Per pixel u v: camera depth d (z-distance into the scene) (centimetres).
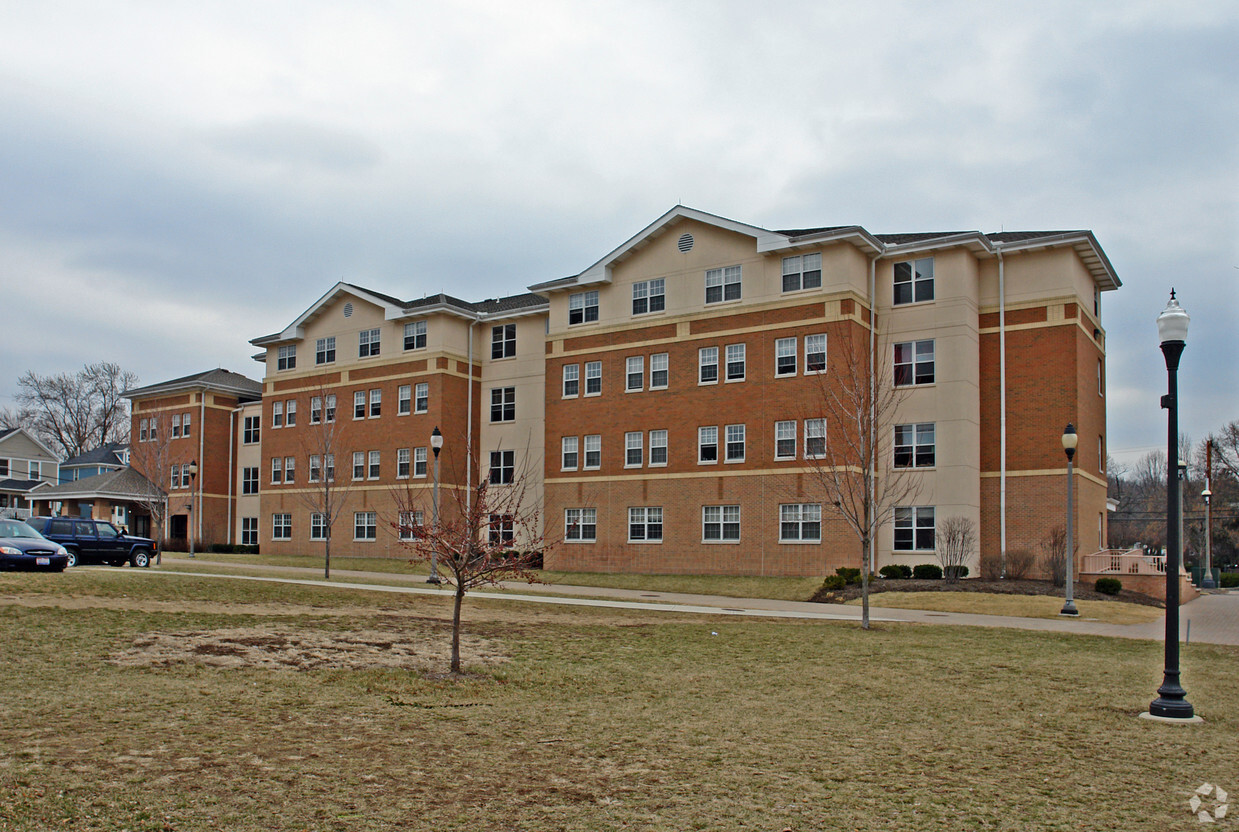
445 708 1155
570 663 1520
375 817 737
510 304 4972
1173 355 1230
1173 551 1218
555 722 1101
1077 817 788
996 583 3117
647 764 922
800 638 1880
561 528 4084
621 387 3981
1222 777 916
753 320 3662
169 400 5922
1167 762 969
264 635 1620
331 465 4528
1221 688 1417
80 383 8894
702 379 3772
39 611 1689
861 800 820
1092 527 3584
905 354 3597
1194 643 2009
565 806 783
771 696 1288
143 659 1353
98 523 3294
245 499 5709
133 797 754
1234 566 7331
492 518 1536
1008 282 3569
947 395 3497
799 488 3491
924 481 3506
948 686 1379
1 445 7444
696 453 3753
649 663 1542
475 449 4744
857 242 3494
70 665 1280
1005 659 1642
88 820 700
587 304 4138
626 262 4025
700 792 832
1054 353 3459
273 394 5325
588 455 4044
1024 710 1218
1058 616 2555
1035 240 3462
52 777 791
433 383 4625
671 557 3775
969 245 3484
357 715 1090
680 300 3862
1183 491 7350
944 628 2134
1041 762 960
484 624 1942
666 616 2288
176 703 1093
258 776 826
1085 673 1515
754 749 991
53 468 7775
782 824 753
